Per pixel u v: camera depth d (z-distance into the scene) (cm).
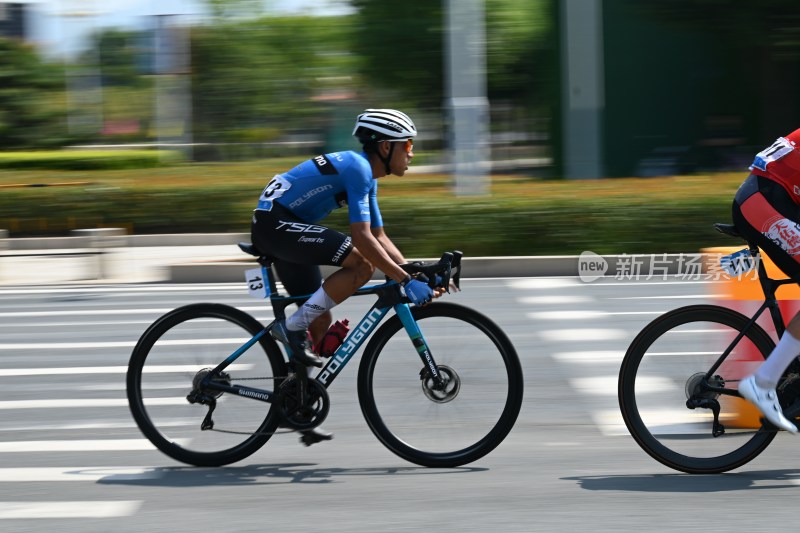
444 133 8131
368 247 1105
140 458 1236
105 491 1102
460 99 3603
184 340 1186
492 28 7781
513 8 7831
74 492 1098
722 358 1118
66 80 9100
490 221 3259
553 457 1211
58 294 2870
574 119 5838
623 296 2534
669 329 1130
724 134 6272
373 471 1163
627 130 6312
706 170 6194
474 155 3581
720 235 3167
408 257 3281
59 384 1672
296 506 1039
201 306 1182
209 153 9300
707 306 1121
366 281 1149
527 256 3131
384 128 1129
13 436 1349
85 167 6031
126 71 11294
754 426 1118
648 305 2378
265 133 9550
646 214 3191
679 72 6250
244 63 9400
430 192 3700
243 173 4919
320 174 1127
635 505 1023
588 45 5794
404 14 7275
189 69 9081
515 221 3250
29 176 4975
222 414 1185
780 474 1118
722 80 6244
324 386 1166
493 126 10875
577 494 1062
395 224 3291
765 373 1064
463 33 3600
